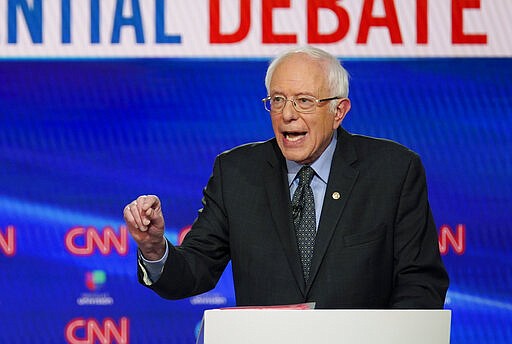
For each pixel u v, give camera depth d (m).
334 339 6.39
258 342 6.39
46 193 14.35
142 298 14.49
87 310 14.41
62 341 14.40
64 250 14.38
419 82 14.62
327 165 9.06
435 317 6.53
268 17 14.52
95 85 14.41
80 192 14.39
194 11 14.48
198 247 9.03
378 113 14.59
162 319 14.53
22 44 14.34
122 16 14.45
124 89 14.45
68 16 14.40
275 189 9.02
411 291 8.69
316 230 8.84
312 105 8.63
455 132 14.66
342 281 8.62
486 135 14.69
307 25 14.55
